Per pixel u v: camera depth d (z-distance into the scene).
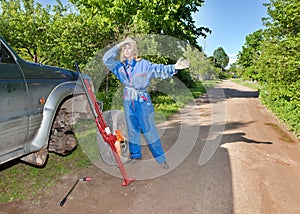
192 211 2.78
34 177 3.47
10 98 2.54
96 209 2.77
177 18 13.04
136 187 3.31
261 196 3.18
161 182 3.48
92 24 8.90
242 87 26.33
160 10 9.85
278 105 9.02
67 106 3.82
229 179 3.62
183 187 3.34
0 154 2.56
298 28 7.48
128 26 9.73
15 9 10.70
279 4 7.64
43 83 3.07
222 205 2.92
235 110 10.55
